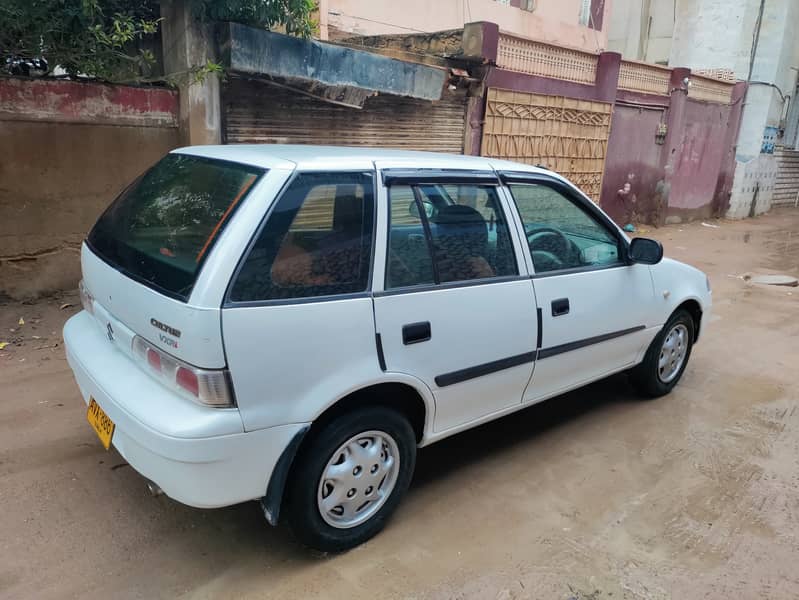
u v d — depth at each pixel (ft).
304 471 8.20
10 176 17.15
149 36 20.62
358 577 8.53
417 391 9.16
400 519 9.86
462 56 29.73
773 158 54.65
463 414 10.16
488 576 8.68
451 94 29.53
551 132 34.94
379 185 8.82
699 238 40.34
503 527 9.79
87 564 8.48
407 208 9.10
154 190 9.46
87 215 18.84
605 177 39.70
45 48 16.78
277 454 7.78
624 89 38.73
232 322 7.22
